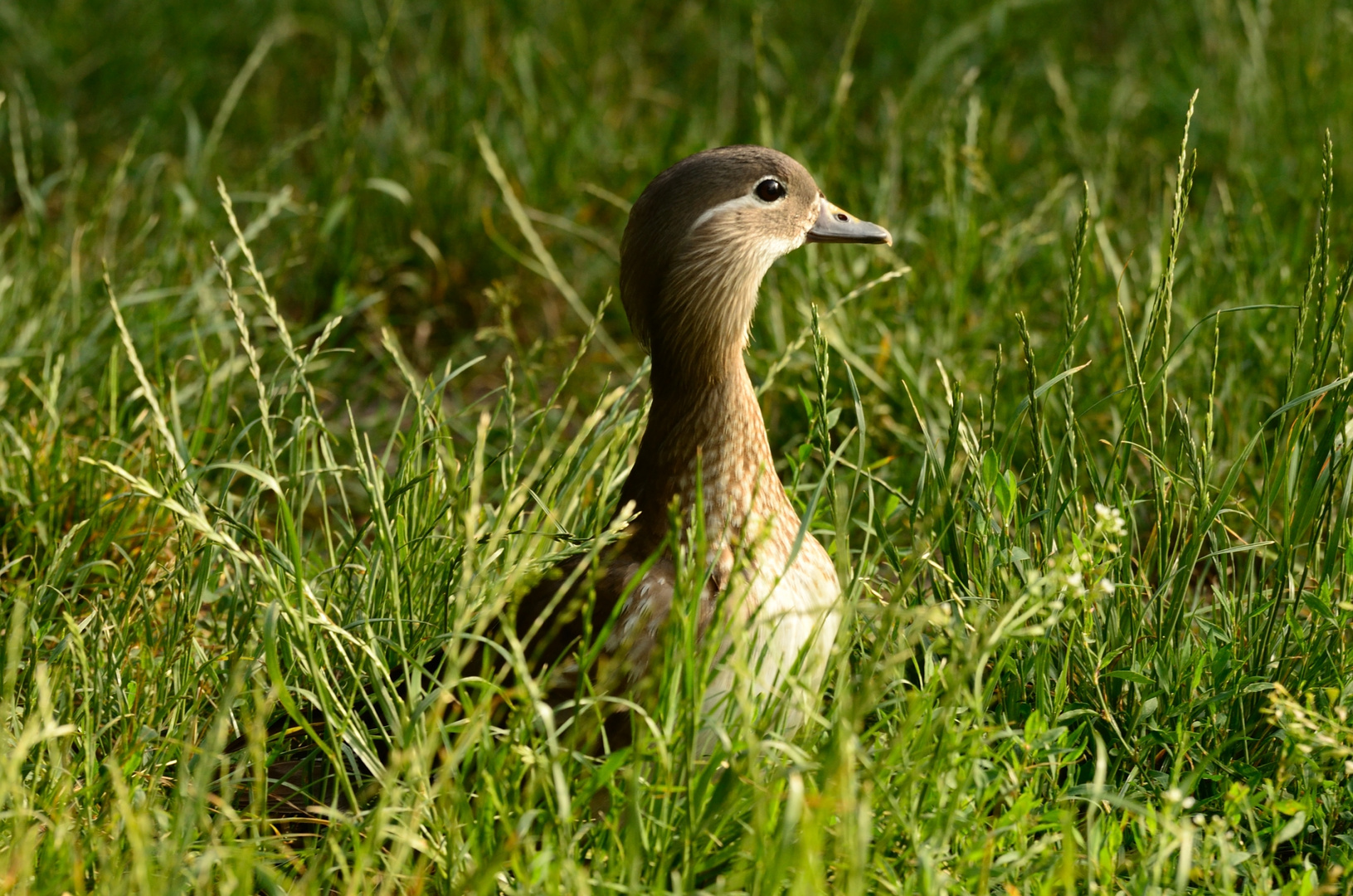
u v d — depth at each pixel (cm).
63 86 1523
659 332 675
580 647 615
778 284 1080
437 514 737
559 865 528
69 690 656
